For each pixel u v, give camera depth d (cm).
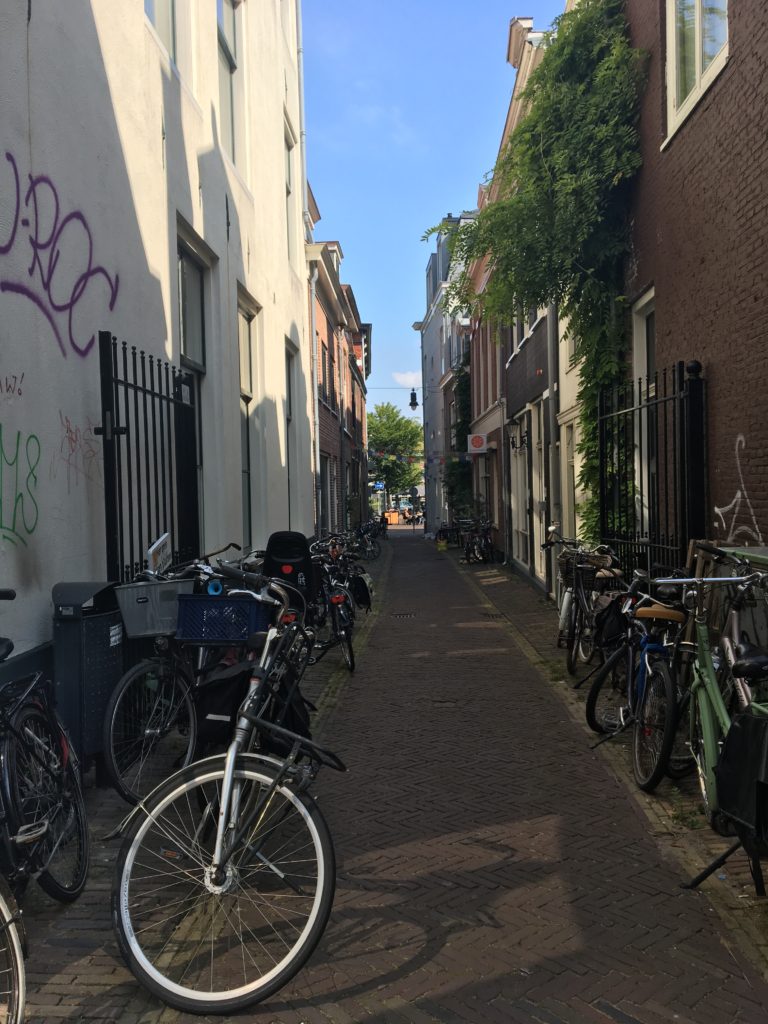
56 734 340
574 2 957
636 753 462
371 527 2572
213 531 788
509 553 1898
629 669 514
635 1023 252
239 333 969
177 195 674
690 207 644
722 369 581
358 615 1173
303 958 259
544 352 1297
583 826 401
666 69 712
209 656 438
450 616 1155
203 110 761
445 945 296
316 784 464
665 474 665
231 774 272
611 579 697
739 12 537
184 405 607
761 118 509
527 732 565
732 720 328
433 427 4200
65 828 326
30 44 426
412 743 543
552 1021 254
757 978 275
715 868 330
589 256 861
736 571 423
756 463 526
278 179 1159
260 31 1052
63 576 452
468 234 910
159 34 668
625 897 330
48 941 300
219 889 267
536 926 308
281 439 1135
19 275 412
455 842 384
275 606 402
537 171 879
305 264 1451
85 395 487
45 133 441
